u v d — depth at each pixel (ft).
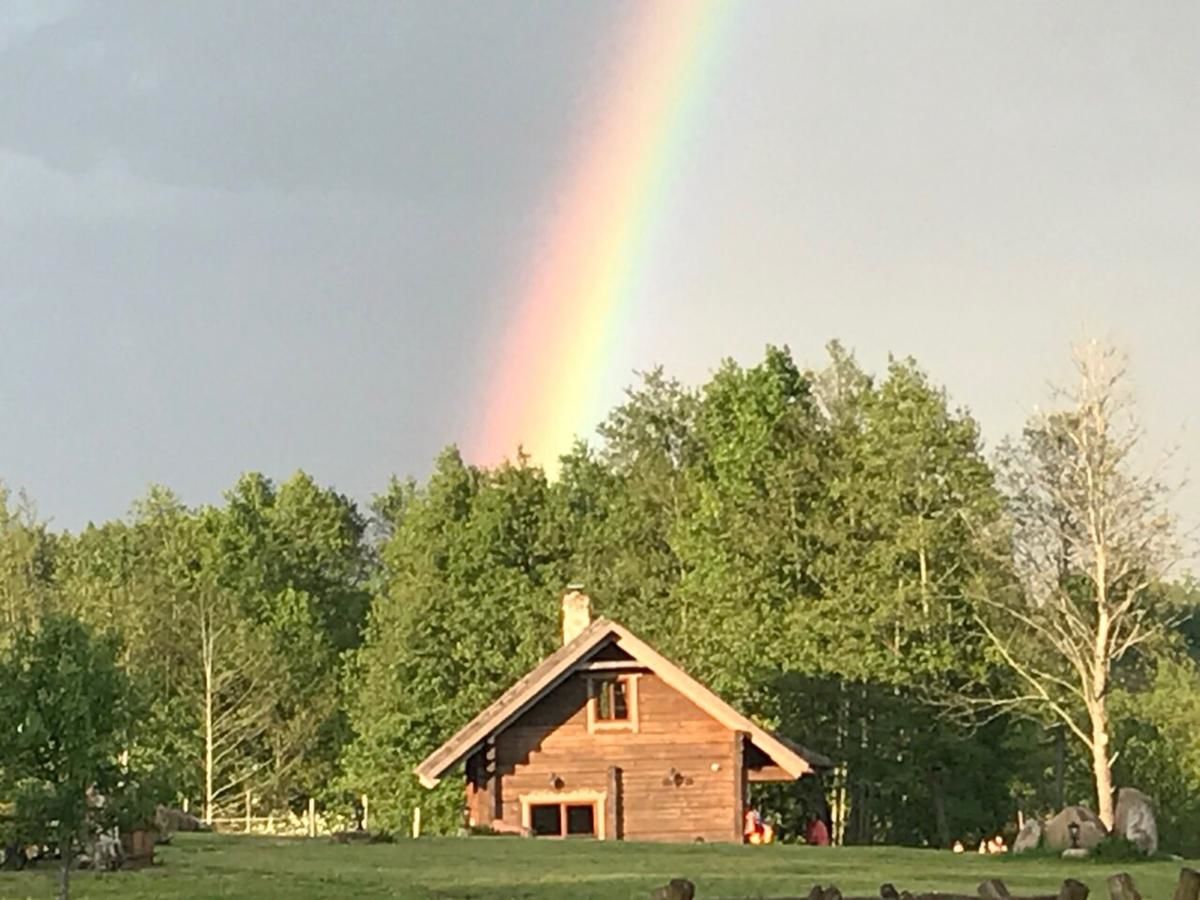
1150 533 156.56
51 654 65.16
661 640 228.43
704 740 152.56
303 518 353.72
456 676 246.68
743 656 204.85
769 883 90.43
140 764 67.87
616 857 111.75
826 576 212.43
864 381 237.04
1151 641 166.71
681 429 292.20
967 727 199.11
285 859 103.45
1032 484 159.74
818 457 225.97
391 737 240.53
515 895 81.20
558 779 152.97
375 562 416.46
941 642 200.03
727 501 228.63
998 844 160.86
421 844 124.26
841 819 207.92
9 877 85.87
